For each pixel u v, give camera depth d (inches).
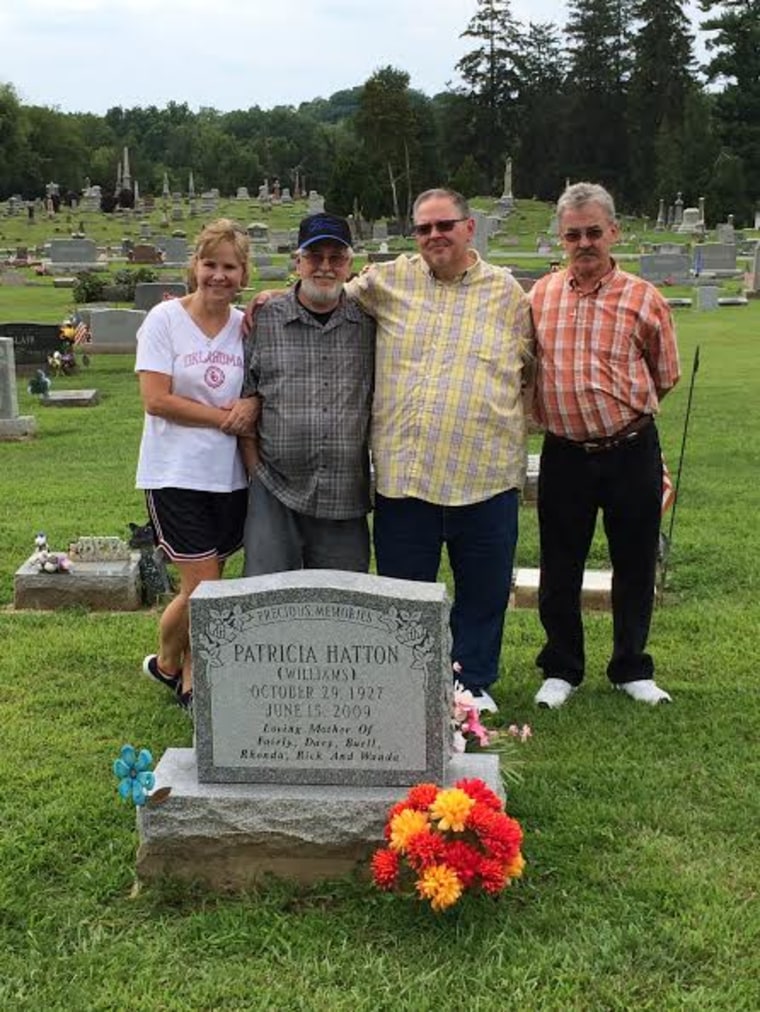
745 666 163.6
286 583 106.7
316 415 128.2
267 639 106.0
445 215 125.7
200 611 105.8
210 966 95.3
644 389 140.5
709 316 745.6
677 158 2085.4
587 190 135.8
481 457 131.3
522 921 100.4
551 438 146.4
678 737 139.4
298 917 101.5
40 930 100.6
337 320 129.3
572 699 152.5
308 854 106.2
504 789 119.3
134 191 2508.6
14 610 195.9
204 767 108.4
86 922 101.7
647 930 99.2
